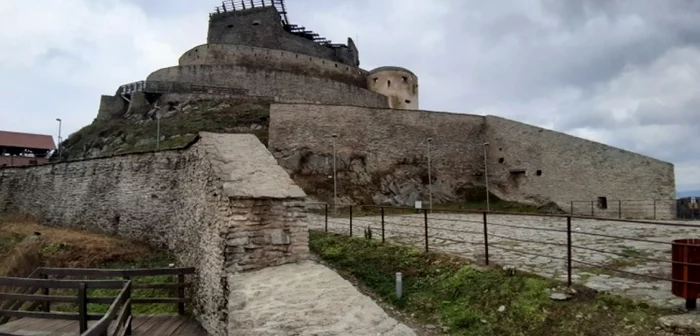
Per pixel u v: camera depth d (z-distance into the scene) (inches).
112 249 561.0
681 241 197.0
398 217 737.6
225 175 324.2
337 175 964.6
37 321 366.0
